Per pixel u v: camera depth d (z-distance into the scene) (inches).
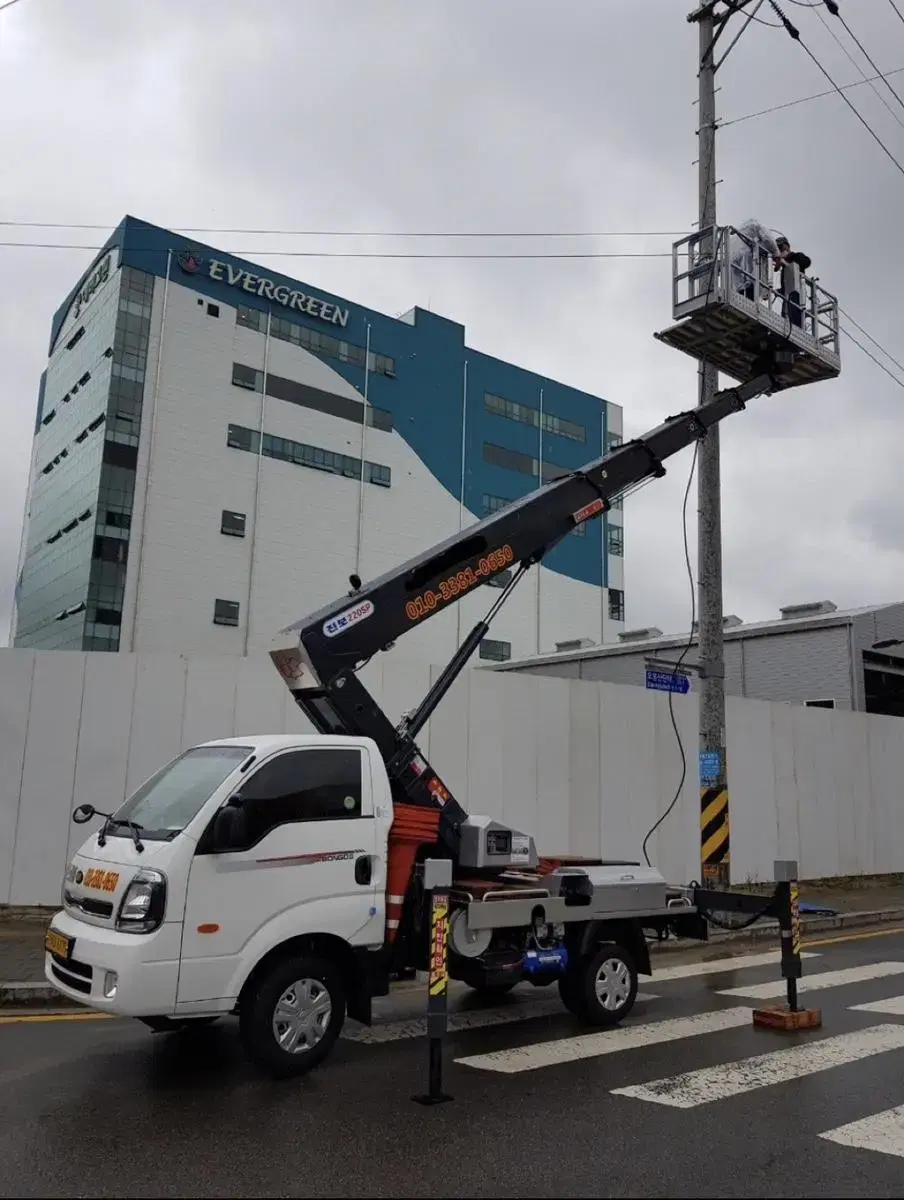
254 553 2549.2
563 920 296.7
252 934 238.1
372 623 301.4
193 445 2477.9
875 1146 196.2
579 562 3277.6
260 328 2637.8
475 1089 234.4
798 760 680.4
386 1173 181.6
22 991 323.3
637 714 584.7
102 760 446.9
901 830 748.6
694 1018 312.7
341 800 261.4
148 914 227.1
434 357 3026.6
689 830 597.0
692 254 462.0
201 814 237.5
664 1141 199.0
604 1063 258.1
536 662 1228.5
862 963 423.2
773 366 461.1
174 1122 209.0
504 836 303.7
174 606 2402.8
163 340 2460.6
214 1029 291.4
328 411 2746.1
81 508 2439.7
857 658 889.5
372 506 2805.1
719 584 514.3
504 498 3134.8
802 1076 245.3
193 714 460.1
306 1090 232.4
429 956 250.1
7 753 438.0
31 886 434.3
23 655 445.1
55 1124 207.0
